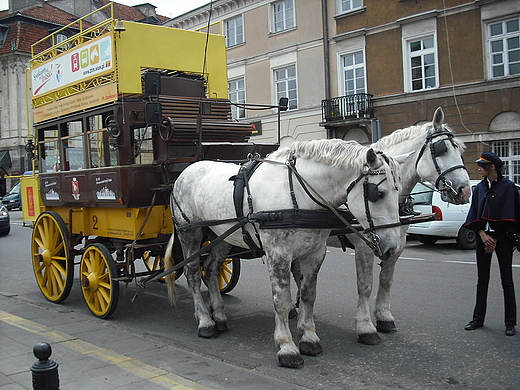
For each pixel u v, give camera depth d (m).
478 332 5.26
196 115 6.38
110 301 6.05
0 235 16.50
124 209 6.12
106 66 6.24
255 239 4.81
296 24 21.52
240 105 6.56
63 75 7.24
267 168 4.69
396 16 18.62
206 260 5.90
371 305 6.50
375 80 19.38
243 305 6.87
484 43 16.86
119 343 5.15
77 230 7.05
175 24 26.09
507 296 5.12
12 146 36.34
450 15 17.44
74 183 6.82
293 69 22.05
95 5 40.41
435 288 7.30
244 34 23.47
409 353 4.75
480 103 16.97
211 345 5.22
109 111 6.25
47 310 6.77
